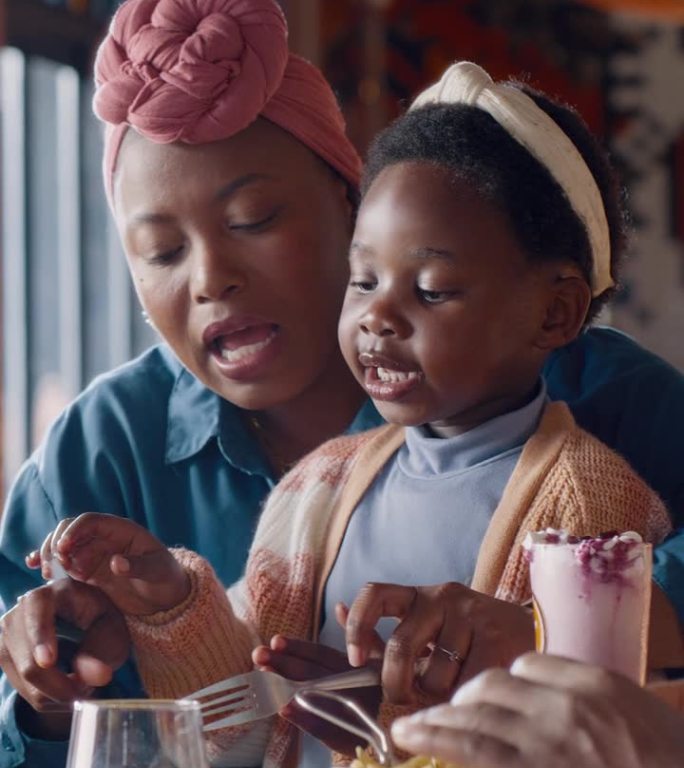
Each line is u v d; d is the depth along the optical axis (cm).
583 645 118
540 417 158
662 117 657
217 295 179
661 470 179
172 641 151
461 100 154
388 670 127
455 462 157
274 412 195
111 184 188
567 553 118
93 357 493
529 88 162
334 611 159
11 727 156
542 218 150
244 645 158
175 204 178
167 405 200
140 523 196
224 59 177
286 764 157
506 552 148
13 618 149
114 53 183
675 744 94
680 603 143
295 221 181
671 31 655
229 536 193
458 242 146
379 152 156
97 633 152
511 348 151
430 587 132
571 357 193
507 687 96
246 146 179
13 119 459
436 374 148
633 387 186
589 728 94
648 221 655
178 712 101
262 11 181
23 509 197
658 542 153
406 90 620
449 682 129
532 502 150
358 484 164
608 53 654
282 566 165
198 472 196
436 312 147
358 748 118
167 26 180
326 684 131
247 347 181
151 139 178
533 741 94
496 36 634
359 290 153
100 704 102
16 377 468
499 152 149
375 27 585
